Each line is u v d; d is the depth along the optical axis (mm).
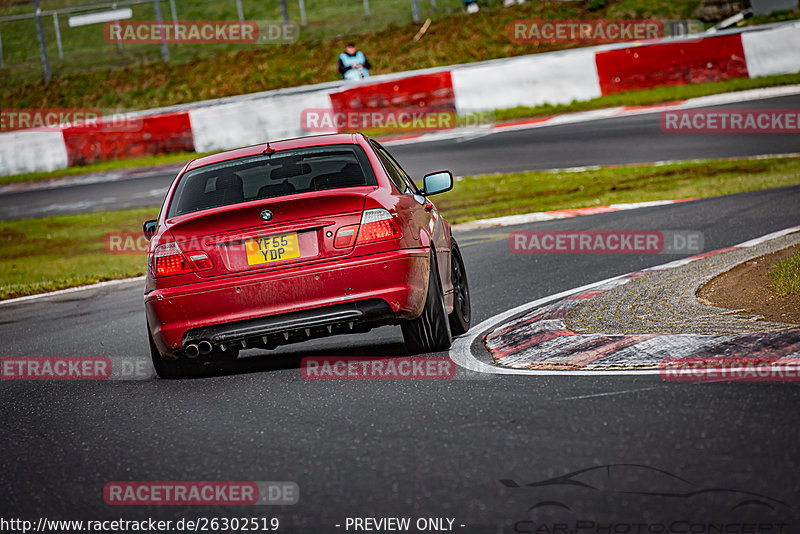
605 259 34219
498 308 27281
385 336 26203
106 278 49469
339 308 20016
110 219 70000
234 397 18797
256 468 13422
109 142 94625
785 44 90000
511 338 21609
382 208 20375
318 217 20125
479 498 11086
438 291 21516
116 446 15773
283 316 20047
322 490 12055
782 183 50656
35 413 19672
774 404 13703
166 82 123688
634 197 54094
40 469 14797
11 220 74125
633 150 70688
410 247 20531
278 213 20047
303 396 18062
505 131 84688
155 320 20516
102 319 35625
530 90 91375
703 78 90188
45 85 127188
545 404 15258
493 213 55344
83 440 16531
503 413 14961
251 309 20031
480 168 70812
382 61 118125
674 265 28891
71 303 42062
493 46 116750
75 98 123500
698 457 11703
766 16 108375
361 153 22375
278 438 14984
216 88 120375
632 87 91062
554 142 77250
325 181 21406
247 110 92062
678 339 18531
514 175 67062
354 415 15992
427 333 21469
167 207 21750
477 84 91188
